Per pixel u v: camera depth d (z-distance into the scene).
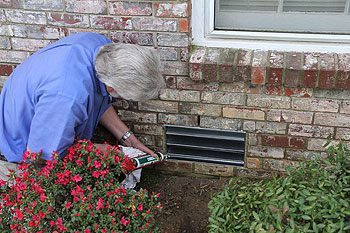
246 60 2.55
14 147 2.56
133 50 2.19
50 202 2.08
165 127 2.91
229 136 2.85
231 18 2.66
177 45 2.61
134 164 2.68
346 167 2.13
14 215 2.13
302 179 2.09
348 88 2.48
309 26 2.61
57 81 2.24
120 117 2.93
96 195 2.14
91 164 2.24
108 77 2.19
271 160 2.87
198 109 2.79
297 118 2.68
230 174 2.99
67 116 2.23
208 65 2.57
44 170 2.20
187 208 2.85
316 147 2.76
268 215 1.90
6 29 2.81
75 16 2.67
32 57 2.46
